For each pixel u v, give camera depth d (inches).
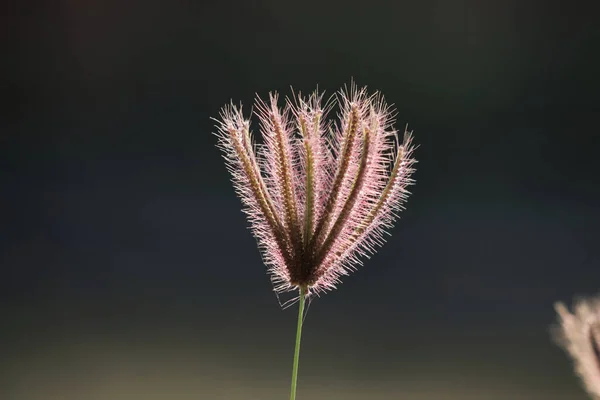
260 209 20.2
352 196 20.0
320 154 20.1
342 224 20.1
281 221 20.2
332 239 20.1
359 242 20.2
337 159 20.2
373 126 20.2
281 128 20.2
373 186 20.2
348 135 20.1
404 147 20.3
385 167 20.2
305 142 20.0
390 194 20.2
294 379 19.8
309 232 20.1
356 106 20.2
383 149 20.3
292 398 19.8
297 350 19.9
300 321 20.1
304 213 20.1
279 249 20.1
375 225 20.2
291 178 20.1
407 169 20.3
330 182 20.1
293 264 20.1
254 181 20.2
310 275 20.1
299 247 20.1
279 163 20.2
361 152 20.1
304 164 20.1
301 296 20.1
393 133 20.3
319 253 20.1
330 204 20.1
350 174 20.1
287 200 20.1
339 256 20.2
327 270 20.1
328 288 20.3
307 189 20.1
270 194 20.3
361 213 20.2
